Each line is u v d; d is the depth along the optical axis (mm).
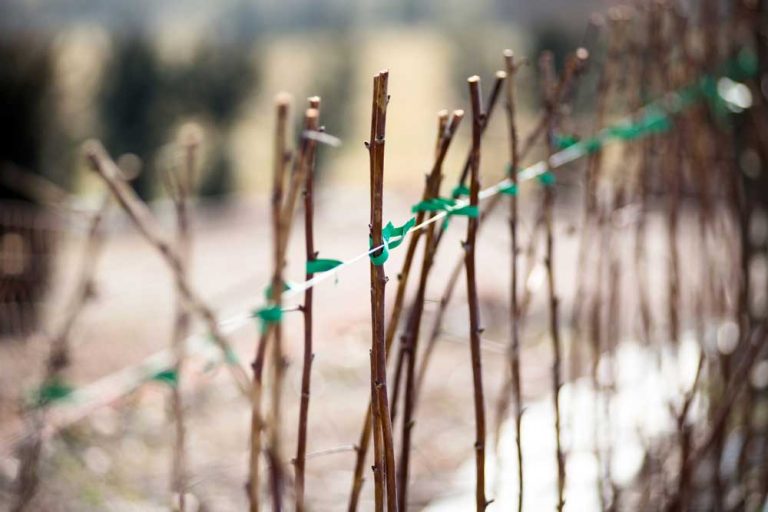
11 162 8180
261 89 14102
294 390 4930
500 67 14742
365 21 16797
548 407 4195
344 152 13844
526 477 3512
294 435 4363
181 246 2334
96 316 6203
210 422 4340
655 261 5719
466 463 3932
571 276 6918
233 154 13102
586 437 3602
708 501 2842
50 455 3561
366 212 10188
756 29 2975
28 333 5359
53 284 5945
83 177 10406
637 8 2732
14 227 5605
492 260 7398
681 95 2760
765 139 2986
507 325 6023
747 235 2934
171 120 12984
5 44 8336
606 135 2510
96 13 13430
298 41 15859
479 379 1768
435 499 3598
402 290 1753
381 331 1547
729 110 2928
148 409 4160
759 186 3113
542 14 14398
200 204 12156
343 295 7055
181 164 2949
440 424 4457
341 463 4059
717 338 2920
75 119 11617
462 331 5836
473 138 1714
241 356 5246
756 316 3162
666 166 2768
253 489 1945
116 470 3650
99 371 5055
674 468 2975
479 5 15789
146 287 7152
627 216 2721
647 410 3047
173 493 2455
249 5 15711
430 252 1810
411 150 13492
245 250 9133
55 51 8836
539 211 2402
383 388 1552
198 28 14500
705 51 2861
